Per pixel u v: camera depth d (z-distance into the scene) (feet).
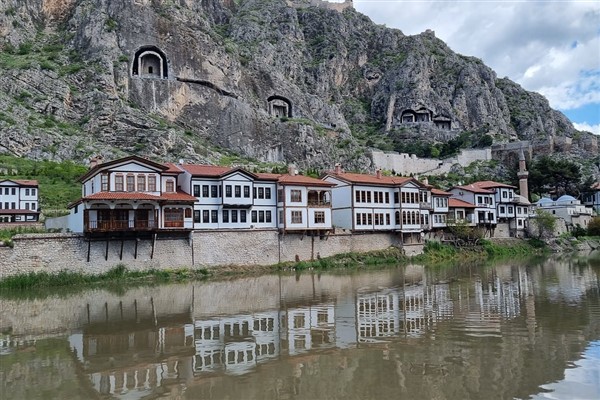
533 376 67.67
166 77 425.28
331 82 633.20
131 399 63.00
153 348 86.22
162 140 354.33
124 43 421.18
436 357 77.20
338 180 250.78
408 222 264.11
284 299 134.82
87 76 391.86
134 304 129.90
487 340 86.53
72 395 64.49
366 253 241.76
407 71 640.58
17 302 133.90
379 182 255.91
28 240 162.09
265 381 68.59
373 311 115.44
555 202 398.42
